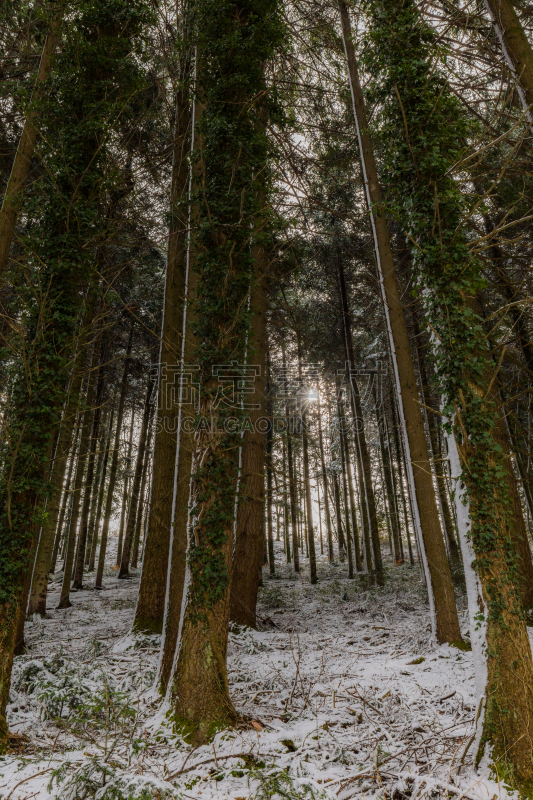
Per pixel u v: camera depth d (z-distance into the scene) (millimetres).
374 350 15594
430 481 7594
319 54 10188
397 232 11438
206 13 5793
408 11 4656
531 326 9438
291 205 8320
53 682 5090
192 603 4516
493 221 9438
